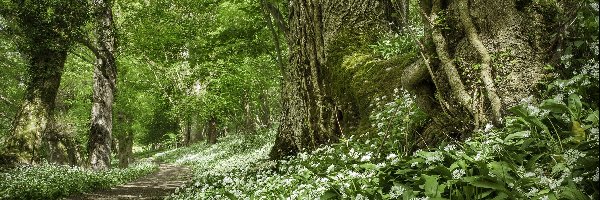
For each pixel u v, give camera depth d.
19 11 16.52
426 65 6.14
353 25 9.88
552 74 4.92
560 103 3.80
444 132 5.99
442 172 3.60
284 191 5.57
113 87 22.03
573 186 2.99
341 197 4.21
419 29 9.14
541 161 3.71
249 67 23.91
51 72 19.33
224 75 24.72
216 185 9.14
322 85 9.86
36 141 19.33
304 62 10.30
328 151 7.37
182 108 29.14
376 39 9.67
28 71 19.42
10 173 15.85
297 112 10.43
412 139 6.50
